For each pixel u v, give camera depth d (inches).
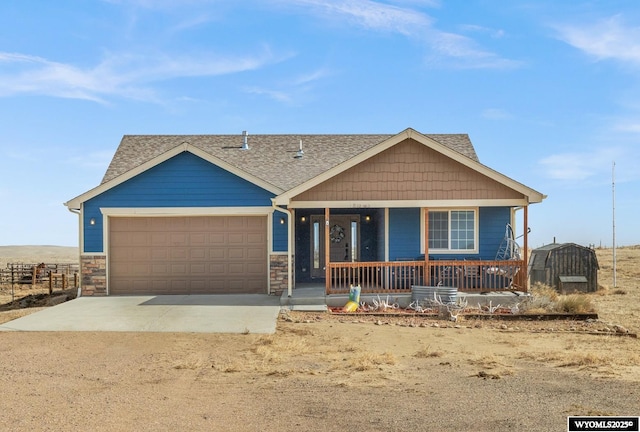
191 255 733.3
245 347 444.8
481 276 679.1
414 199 669.9
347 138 935.0
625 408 267.9
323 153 877.8
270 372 356.5
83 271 724.7
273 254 724.7
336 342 467.5
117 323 539.8
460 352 430.3
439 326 550.9
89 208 727.1
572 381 328.5
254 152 877.8
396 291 670.5
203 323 541.0
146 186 727.7
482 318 596.4
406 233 744.3
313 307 631.2
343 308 641.0
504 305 647.8
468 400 286.7
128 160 841.5
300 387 317.4
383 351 433.1
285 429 241.3
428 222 706.2
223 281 733.3
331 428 242.2
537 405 275.3
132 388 314.0
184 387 317.7
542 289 775.1
